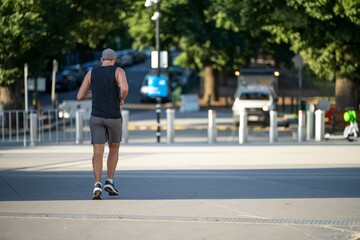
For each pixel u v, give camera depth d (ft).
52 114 255.50
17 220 64.90
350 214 68.28
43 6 206.59
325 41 202.69
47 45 220.23
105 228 61.26
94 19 234.58
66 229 60.90
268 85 250.37
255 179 93.50
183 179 93.20
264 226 62.18
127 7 236.43
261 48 369.91
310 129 178.70
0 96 226.99
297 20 194.59
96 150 76.43
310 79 358.64
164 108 362.53
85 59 606.55
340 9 188.55
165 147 149.18
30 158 123.03
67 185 87.40
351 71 206.18
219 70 371.35
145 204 73.41
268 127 242.99
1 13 204.13
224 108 366.43
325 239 57.31
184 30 344.69
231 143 164.96
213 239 57.11
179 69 478.59
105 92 76.33
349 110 172.04
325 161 117.39
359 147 147.33
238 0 207.92
